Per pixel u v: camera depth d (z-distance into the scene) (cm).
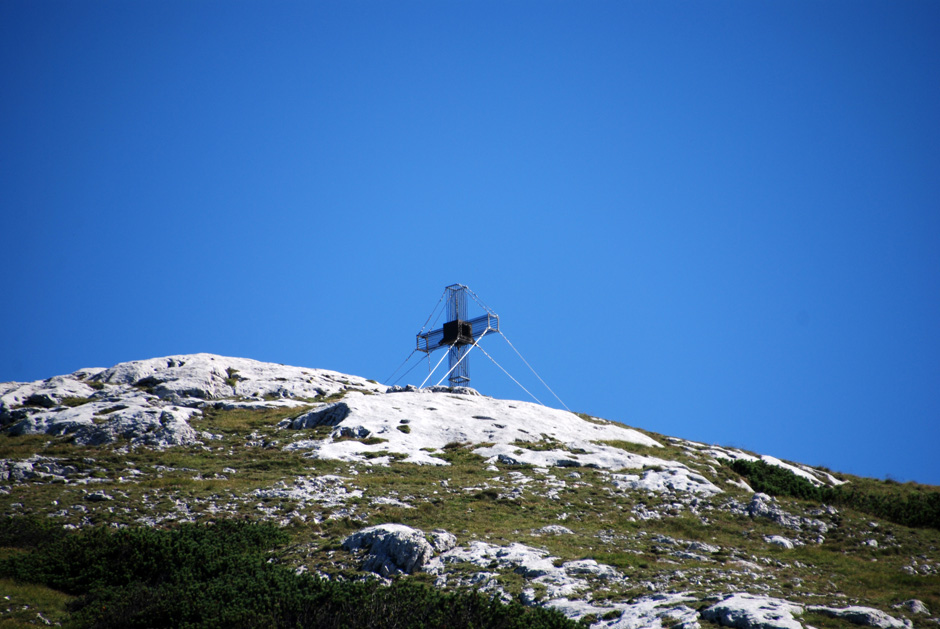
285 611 4900
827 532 8275
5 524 6956
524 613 4847
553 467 10119
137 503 8012
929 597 5509
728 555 6819
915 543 8112
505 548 6412
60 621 5331
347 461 9931
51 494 8362
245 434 11725
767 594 5169
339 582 5412
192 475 9294
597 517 8050
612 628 4600
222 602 5309
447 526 7244
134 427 11375
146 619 5175
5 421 12312
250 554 6375
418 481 9025
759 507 8656
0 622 5128
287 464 9712
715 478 10406
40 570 6075
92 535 6538
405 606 4891
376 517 7456
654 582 5550
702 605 4678
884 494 11756
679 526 7938
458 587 5641
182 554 6238
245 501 8075
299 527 7175
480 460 10412
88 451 10506
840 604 4847
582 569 5862
